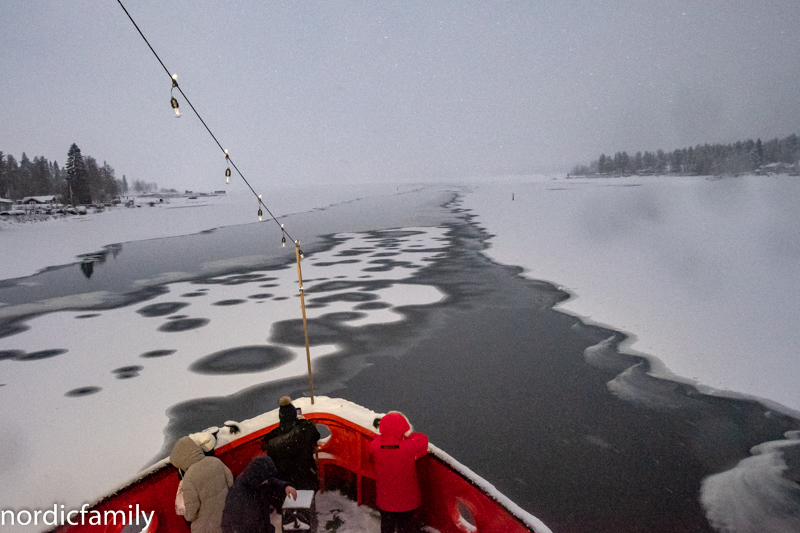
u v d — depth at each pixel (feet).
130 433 27.45
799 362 33.68
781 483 20.43
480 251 89.61
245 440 12.01
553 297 54.19
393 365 35.96
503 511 9.17
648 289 55.88
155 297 63.82
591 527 18.10
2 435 27.63
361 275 71.72
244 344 42.39
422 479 11.66
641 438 24.67
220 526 10.38
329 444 13.82
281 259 90.17
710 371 32.78
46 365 39.52
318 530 12.09
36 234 163.02
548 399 29.48
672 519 18.44
